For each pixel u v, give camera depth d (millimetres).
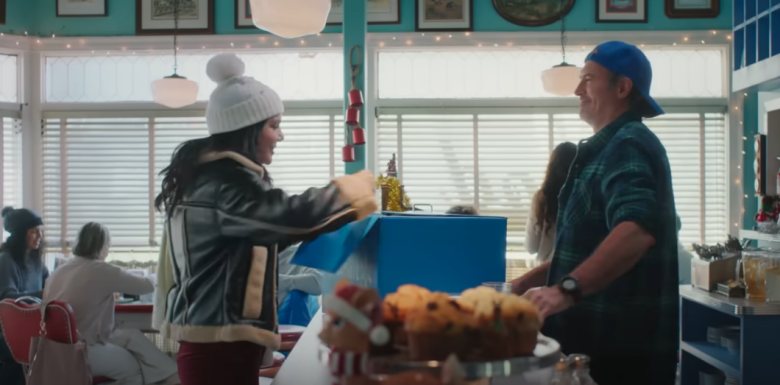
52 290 4129
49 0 5672
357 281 2039
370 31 5562
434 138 5641
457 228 1794
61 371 3648
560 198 1774
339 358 951
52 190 5734
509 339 1085
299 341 1910
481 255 1799
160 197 1941
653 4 5520
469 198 5625
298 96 5715
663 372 1645
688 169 5562
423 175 5633
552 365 1128
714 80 5578
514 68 5641
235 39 5605
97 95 5738
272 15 2715
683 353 3898
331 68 5703
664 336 1640
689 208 5559
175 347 5023
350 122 2529
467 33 5527
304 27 2754
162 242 2039
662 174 1611
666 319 1638
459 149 5633
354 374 948
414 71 5672
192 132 5715
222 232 1801
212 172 1838
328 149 5688
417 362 983
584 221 1662
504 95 5625
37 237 4836
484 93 5637
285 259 4203
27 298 4074
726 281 3578
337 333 962
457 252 1795
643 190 1538
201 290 1833
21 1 5629
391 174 2906
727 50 5500
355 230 1837
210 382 1833
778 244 4676
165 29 5621
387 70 5680
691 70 5586
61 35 5660
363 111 2613
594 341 1655
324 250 1886
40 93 5707
